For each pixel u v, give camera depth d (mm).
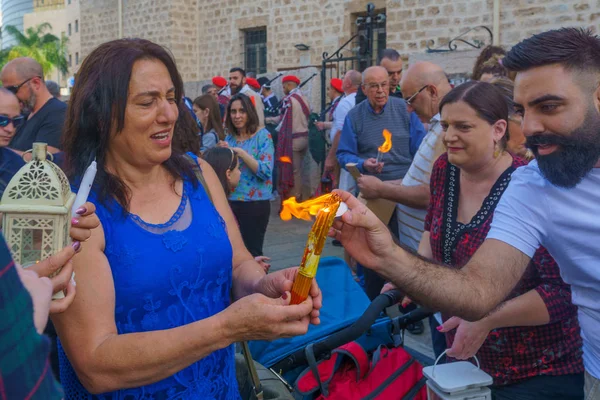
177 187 1783
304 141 9227
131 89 1604
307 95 10867
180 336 1444
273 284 1733
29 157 1644
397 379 2502
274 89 11641
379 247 1630
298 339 2527
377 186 3512
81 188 1417
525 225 1824
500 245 1828
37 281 1086
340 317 2705
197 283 1693
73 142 1672
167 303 1638
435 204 2545
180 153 1896
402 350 2643
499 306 2035
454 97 2332
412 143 4777
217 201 1952
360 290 2936
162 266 1622
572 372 2129
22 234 1273
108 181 1634
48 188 1281
